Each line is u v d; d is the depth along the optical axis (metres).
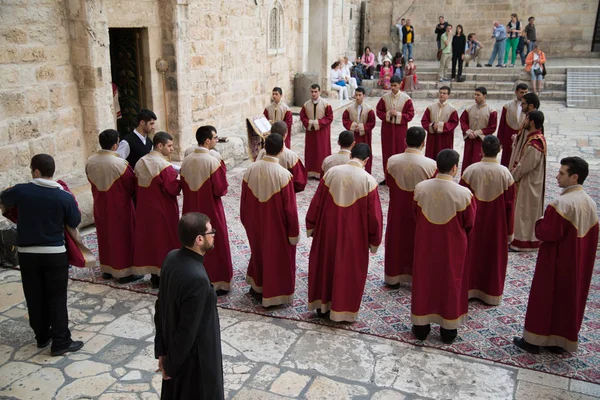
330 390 3.86
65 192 4.15
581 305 4.09
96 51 7.01
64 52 6.88
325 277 4.66
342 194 4.44
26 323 4.75
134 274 5.46
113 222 5.30
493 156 4.93
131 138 5.88
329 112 9.23
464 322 4.55
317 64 16.67
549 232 3.92
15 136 6.30
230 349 4.37
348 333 4.63
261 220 4.82
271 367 4.13
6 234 5.77
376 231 4.51
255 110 12.27
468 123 7.98
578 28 20.41
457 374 4.05
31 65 6.40
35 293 4.19
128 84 8.81
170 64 8.78
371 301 5.21
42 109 6.61
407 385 3.93
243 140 10.19
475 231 5.03
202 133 5.03
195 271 2.82
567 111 15.55
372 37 22.69
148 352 4.32
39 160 4.07
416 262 4.33
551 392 3.84
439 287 4.32
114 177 5.22
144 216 5.26
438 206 4.18
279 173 4.72
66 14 6.83
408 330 4.68
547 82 17.91
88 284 5.48
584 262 4.02
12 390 3.82
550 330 4.18
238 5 10.79
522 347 4.36
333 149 11.61
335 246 4.53
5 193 4.06
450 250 4.21
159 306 2.98
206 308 2.85
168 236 5.32
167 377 2.89
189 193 5.08
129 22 7.89
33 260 4.07
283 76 14.05
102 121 7.30
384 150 8.80
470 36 19.20
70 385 3.89
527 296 5.32
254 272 5.10
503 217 4.92
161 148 5.20
